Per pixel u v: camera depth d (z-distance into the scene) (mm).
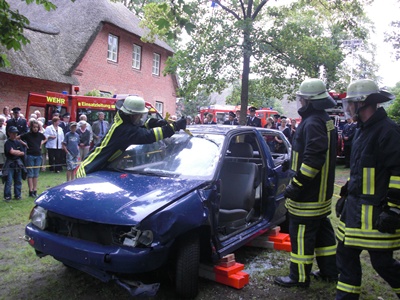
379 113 3078
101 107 13383
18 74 14328
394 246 2984
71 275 4168
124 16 21219
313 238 3895
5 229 5781
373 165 3033
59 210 3443
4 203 7438
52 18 18969
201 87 12000
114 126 4371
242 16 12039
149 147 4652
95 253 3178
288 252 4961
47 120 12648
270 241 5090
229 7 12062
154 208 3303
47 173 11148
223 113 22672
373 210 3018
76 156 9430
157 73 23406
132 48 21047
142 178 4000
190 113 36312
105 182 3904
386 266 3020
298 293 3867
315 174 3617
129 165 4477
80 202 3480
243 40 10930
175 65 11625
